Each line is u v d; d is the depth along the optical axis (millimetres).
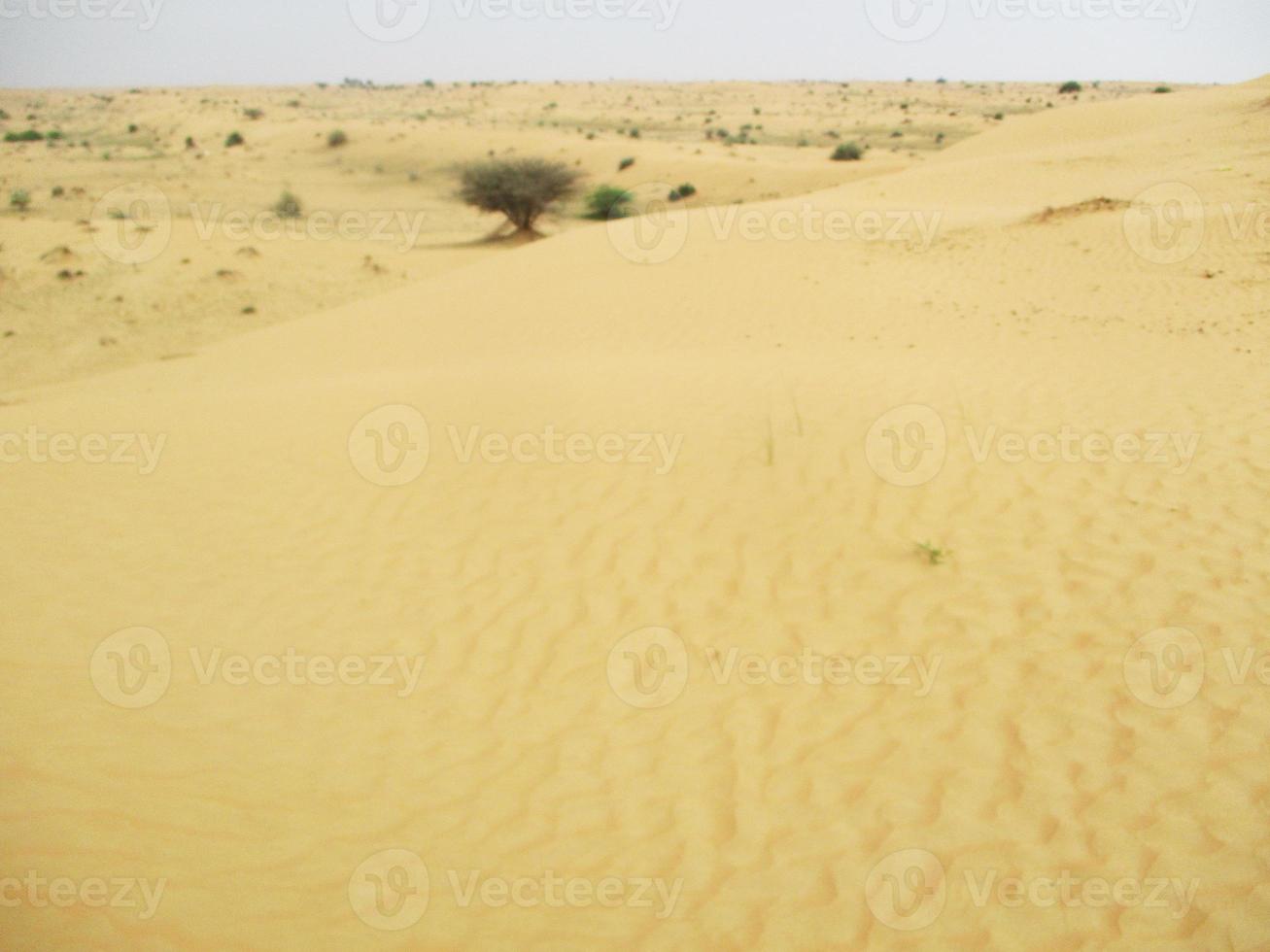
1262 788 4008
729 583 5723
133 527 6531
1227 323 10859
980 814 4035
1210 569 5441
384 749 4547
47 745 4324
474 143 60344
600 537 6238
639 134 72375
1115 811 3977
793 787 4270
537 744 4605
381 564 6094
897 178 27641
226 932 3469
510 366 10844
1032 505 6254
